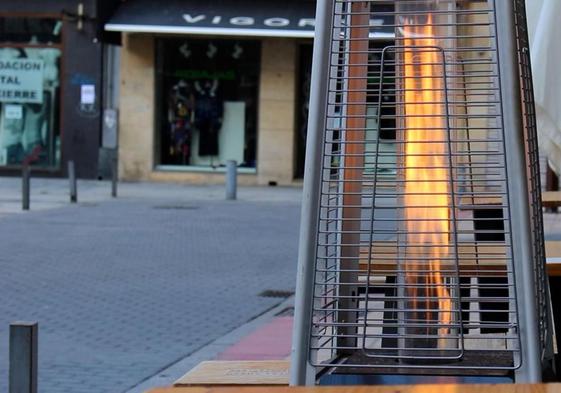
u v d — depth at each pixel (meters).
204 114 30.70
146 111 30.56
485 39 4.08
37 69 30.56
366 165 4.15
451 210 3.92
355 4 4.06
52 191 26.84
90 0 29.98
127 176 30.75
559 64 5.56
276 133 30.42
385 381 3.83
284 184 30.50
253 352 9.22
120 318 10.85
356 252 4.21
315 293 3.89
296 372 3.82
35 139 30.77
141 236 17.84
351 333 4.23
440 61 4.00
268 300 12.07
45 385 8.04
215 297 12.22
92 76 30.42
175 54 30.67
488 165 4.05
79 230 18.55
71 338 9.86
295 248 16.66
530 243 3.73
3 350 9.34
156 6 29.72
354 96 4.07
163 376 8.37
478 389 2.89
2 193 26.12
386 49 3.95
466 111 4.12
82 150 30.66
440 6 4.03
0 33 30.66
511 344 4.12
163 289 12.70
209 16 29.25
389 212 4.88
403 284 4.04
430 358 3.90
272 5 29.42
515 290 3.75
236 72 30.50
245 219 20.95
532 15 5.82
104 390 7.90
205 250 16.25
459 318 3.87
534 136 4.09
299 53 30.44
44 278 13.34
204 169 30.73
